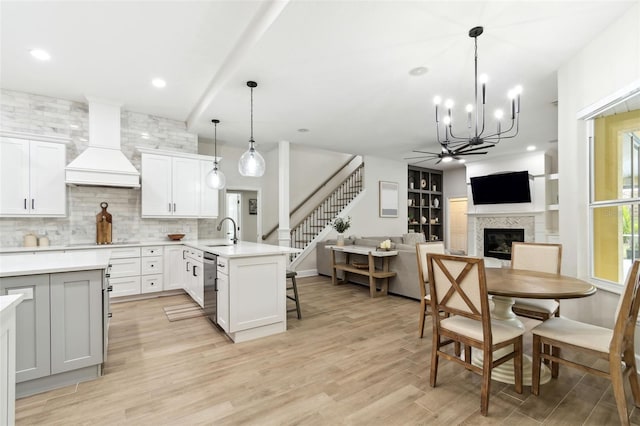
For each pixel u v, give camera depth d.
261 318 3.10
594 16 2.28
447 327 2.08
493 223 7.46
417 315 3.78
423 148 6.71
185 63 3.28
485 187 7.36
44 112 4.11
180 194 4.96
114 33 2.71
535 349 2.02
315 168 8.13
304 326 3.40
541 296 1.87
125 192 4.75
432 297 2.14
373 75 3.19
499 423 1.75
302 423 1.76
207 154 6.43
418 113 4.40
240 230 7.67
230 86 3.42
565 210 2.97
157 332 3.21
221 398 2.01
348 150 6.93
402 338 3.04
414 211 9.35
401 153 7.23
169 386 2.16
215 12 2.46
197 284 3.99
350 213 7.14
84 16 2.47
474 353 2.57
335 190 8.30
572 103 2.87
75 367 2.19
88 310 2.25
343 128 5.15
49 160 3.98
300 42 2.57
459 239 9.55
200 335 3.13
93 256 2.81
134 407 1.92
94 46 2.92
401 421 1.78
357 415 1.83
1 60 3.17
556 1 2.11
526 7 2.16
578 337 1.85
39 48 2.94
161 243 4.61
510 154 7.12
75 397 2.03
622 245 2.53
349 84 3.40
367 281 5.37
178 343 2.93
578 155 2.81
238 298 2.97
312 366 2.45
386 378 2.26
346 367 2.44
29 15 2.44
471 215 7.86
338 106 4.09
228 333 2.96
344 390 2.10
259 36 2.51
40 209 3.91
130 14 2.46
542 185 6.61
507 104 4.04
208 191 5.21
